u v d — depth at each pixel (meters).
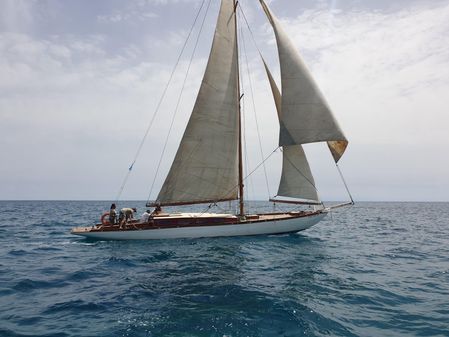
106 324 7.35
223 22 20.59
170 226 19.17
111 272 12.29
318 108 19.03
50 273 12.27
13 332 6.97
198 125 20.33
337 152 19.91
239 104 21.42
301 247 17.94
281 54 19.58
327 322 7.60
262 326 7.26
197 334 6.81
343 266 13.57
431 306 8.77
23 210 66.88
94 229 19.59
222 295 9.38
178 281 10.92
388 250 18.08
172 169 20.55
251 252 16.09
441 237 24.69
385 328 7.35
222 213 21.36
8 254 16.44
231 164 21.05
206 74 20.22
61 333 6.90
